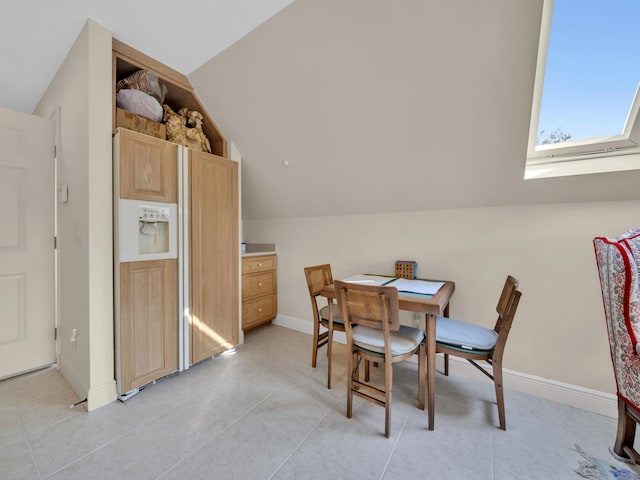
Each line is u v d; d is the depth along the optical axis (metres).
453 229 2.04
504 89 1.37
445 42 1.32
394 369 2.12
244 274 2.62
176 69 2.03
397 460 1.25
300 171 2.38
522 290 1.80
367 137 1.87
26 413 1.55
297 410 1.60
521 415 1.56
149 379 1.79
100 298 1.61
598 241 1.30
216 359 2.24
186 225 1.99
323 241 2.73
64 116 1.89
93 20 1.55
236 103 2.11
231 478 1.15
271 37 1.61
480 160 1.69
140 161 1.74
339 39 1.48
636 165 1.40
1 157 1.88
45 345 2.08
